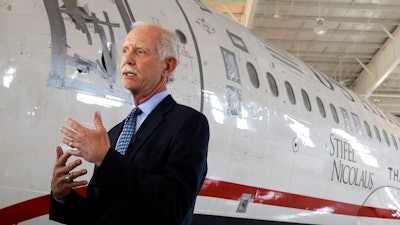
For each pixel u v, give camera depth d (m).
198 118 2.63
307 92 9.24
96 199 2.64
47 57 4.21
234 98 6.70
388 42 25.62
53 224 4.29
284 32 24.58
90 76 4.56
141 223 2.47
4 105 3.87
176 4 6.74
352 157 10.35
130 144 2.62
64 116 4.28
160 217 2.33
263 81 7.67
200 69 6.21
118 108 4.77
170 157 2.49
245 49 7.73
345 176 10.01
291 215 8.28
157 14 5.98
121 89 4.84
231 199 6.67
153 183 2.31
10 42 3.99
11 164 3.93
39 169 4.11
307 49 26.64
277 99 7.89
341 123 10.23
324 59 28.05
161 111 2.66
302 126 8.51
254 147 7.06
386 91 33.00
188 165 2.46
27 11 4.23
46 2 4.44
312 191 8.83
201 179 2.66
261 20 23.20
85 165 4.57
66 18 4.54
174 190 2.36
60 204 2.79
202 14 7.34
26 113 4.00
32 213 4.13
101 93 4.63
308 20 23.12
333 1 21.48
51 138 4.16
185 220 2.55
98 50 4.71
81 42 4.57
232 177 6.64
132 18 5.39
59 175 2.49
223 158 6.43
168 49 2.65
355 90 30.27
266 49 8.71
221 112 6.38
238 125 6.70
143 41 2.60
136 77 2.58
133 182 2.26
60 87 4.27
